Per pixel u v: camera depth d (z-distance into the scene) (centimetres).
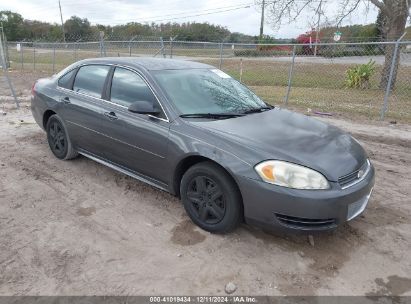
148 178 436
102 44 1588
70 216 414
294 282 318
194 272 326
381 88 1537
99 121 471
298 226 333
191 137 377
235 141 357
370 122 928
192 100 425
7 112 926
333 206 326
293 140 368
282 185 327
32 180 504
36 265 332
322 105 1161
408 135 797
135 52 1967
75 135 524
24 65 2603
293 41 2769
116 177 514
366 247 369
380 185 519
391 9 1630
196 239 373
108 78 479
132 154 439
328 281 321
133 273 324
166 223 401
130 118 432
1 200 448
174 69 468
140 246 362
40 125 601
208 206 375
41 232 382
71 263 336
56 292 301
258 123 404
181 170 399
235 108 440
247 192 340
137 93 440
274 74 1894
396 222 417
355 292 309
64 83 547
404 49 1487
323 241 375
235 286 310
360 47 1811
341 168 343
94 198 456
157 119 408
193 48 1764
